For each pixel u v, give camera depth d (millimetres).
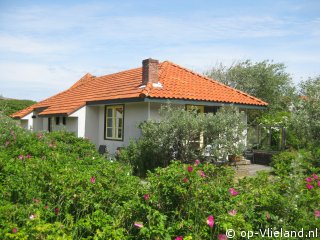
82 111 18453
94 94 19766
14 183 6188
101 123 18672
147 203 4918
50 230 4367
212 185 5121
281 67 28844
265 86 27953
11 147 10133
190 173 4977
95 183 5738
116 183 6098
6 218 4758
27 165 7137
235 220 4402
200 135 12930
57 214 5297
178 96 15133
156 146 13109
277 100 27828
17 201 5883
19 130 12203
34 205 5371
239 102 17031
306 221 4645
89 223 4766
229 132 12633
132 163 13469
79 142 11672
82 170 7117
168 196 4980
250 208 4816
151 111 15250
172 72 18703
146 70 16234
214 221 4520
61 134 12250
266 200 4961
